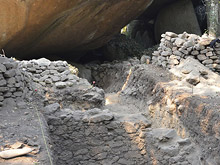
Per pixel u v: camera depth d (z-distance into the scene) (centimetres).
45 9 930
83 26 1098
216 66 762
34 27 986
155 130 542
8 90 570
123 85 1045
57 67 779
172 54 812
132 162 531
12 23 927
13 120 501
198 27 1459
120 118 564
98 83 1326
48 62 782
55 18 998
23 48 1102
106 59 1548
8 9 887
